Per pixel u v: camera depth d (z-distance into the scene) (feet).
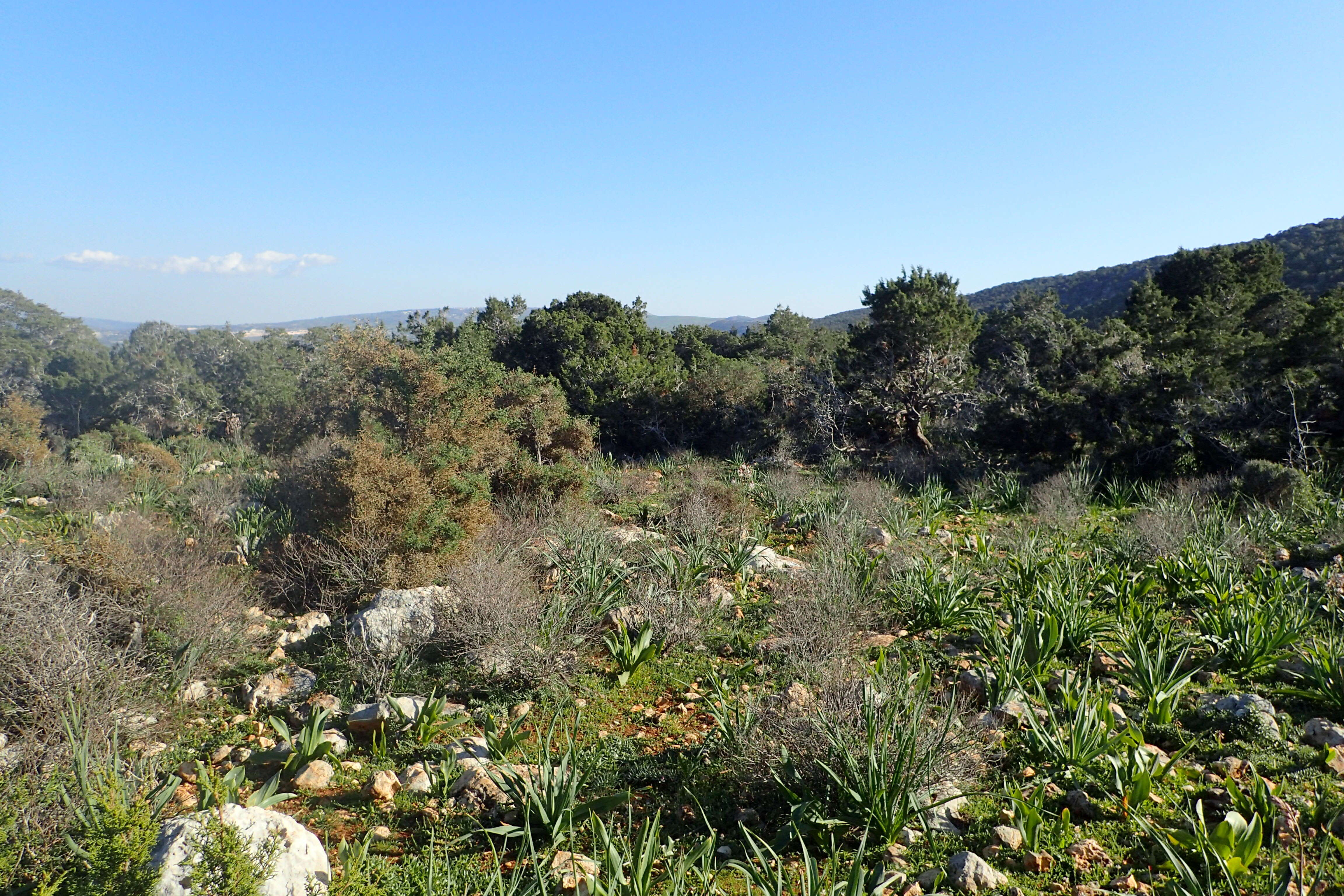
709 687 22.94
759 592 31.96
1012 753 17.71
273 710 21.83
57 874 11.62
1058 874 13.37
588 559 31.45
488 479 41.88
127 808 11.45
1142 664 20.49
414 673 23.40
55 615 19.22
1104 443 59.62
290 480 45.37
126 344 273.54
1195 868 13.06
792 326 144.56
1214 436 54.39
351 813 16.33
